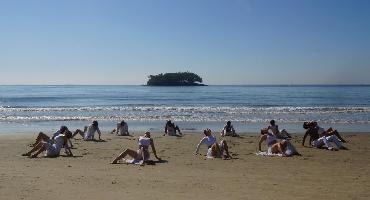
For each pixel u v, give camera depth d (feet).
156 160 49.24
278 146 53.52
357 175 39.81
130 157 51.29
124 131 79.97
